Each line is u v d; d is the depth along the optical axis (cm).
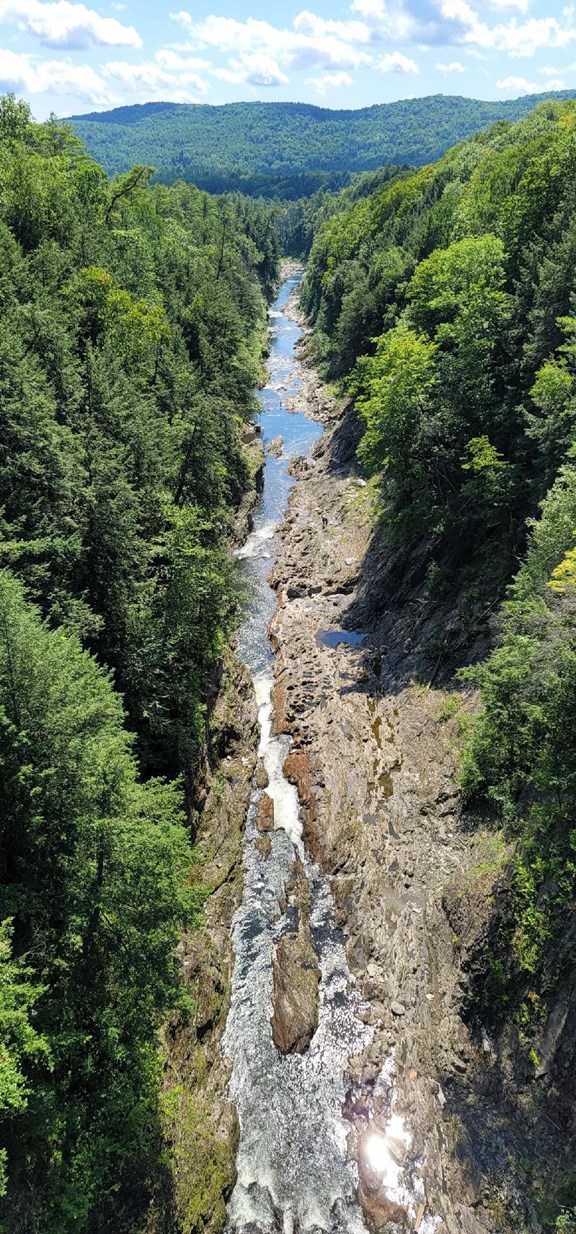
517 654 2458
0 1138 1591
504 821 2750
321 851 3238
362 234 11688
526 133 6650
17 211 4609
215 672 3978
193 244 10250
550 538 2688
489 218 5572
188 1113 2217
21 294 3703
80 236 4881
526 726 2417
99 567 2873
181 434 3903
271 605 5144
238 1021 2612
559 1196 1886
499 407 4109
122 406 3428
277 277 19338
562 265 3709
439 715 3634
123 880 1873
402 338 4647
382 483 5791
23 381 2753
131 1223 1880
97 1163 1834
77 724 1892
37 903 1803
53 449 2755
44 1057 1653
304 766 3678
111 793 1880
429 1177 2120
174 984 1962
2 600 1850
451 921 2681
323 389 9206
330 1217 2089
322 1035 2553
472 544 4259
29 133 6006
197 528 3359
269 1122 2317
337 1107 2347
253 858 3253
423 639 4216
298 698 4122
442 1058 2372
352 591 5053
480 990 2417
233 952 2850
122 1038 1961
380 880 3030
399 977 2672
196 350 6084
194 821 3175
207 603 3750
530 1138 2042
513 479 3844
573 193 4222
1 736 1806
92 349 3628
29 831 1805
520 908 2355
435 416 4191
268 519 6319
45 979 1870
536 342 3828
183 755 3153
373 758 3625
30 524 2658
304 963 2767
